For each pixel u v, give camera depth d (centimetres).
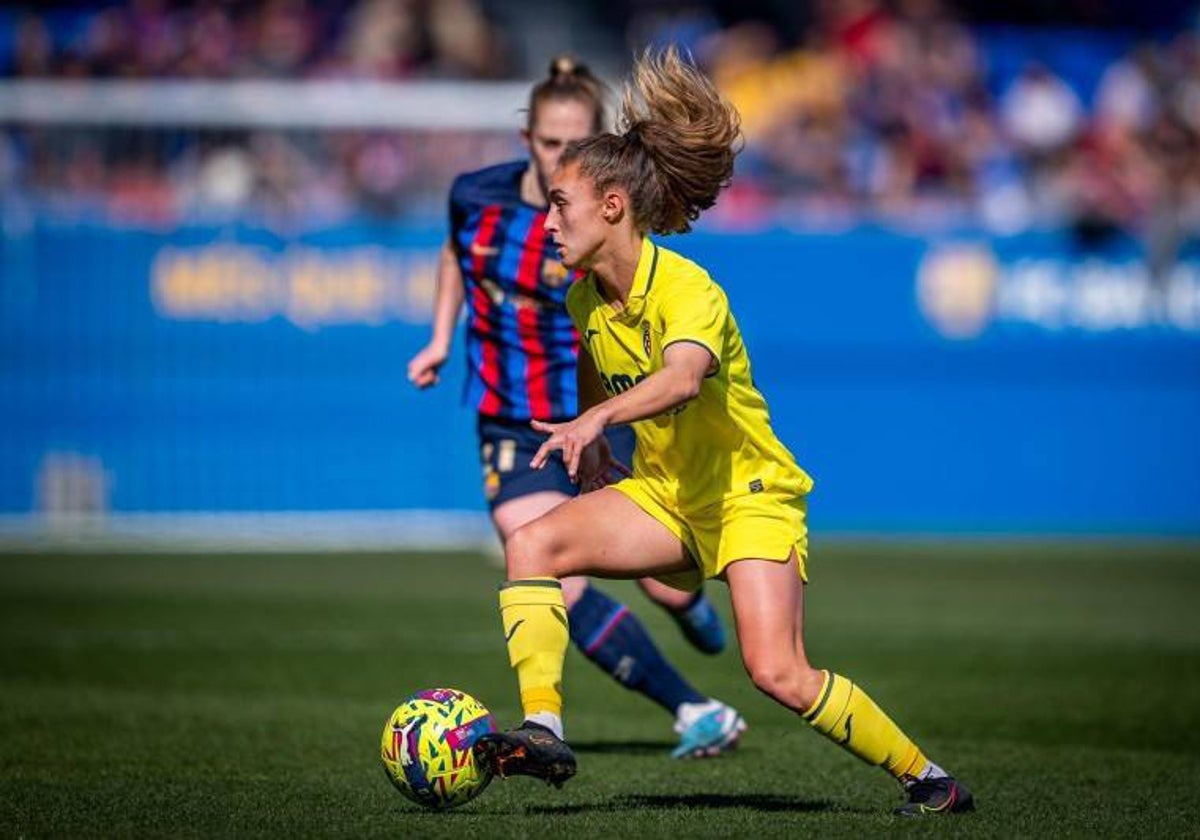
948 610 3819
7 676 2834
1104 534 5200
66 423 4916
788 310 5038
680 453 1652
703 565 1667
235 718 2416
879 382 5091
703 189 1642
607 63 7069
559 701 1644
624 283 1639
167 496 4962
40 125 5234
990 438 5150
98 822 1627
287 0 6469
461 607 3788
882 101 6331
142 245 4903
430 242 4962
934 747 2250
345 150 5334
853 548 4944
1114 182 6178
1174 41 7156
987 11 7300
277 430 4966
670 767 2103
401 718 1634
